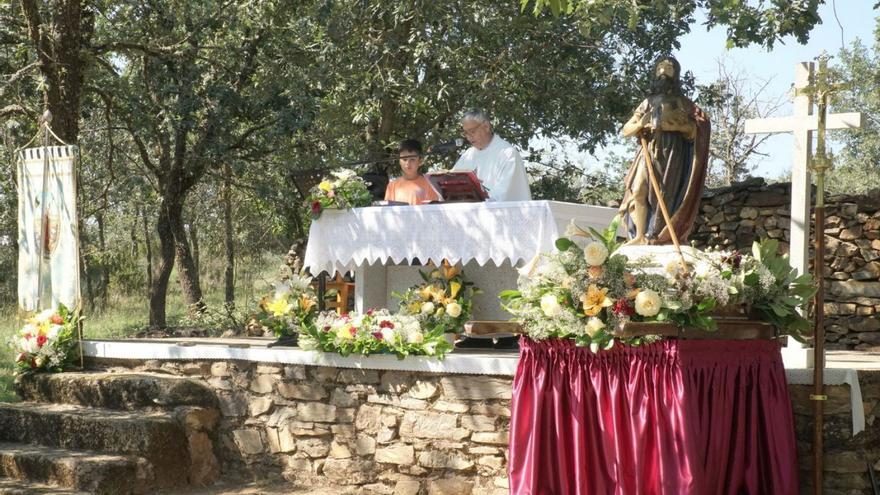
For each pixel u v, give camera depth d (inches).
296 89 540.4
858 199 347.6
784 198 361.1
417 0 510.9
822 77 210.8
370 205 281.0
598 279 195.9
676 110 226.8
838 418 207.8
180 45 547.2
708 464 194.7
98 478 249.6
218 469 275.7
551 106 593.3
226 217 794.8
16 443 282.7
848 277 345.1
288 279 289.9
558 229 246.7
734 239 368.2
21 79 456.4
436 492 238.1
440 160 596.1
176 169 621.3
